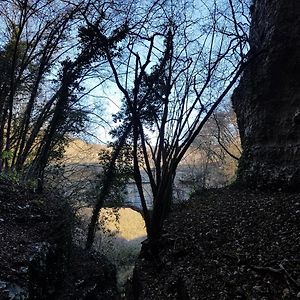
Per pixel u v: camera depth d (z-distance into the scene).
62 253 7.33
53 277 6.47
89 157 15.68
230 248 6.05
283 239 5.62
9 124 11.20
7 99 12.30
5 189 8.34
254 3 10.37
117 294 10.08
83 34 8.39
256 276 4.80
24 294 4.90
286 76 8.45
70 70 9.73
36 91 11.81
